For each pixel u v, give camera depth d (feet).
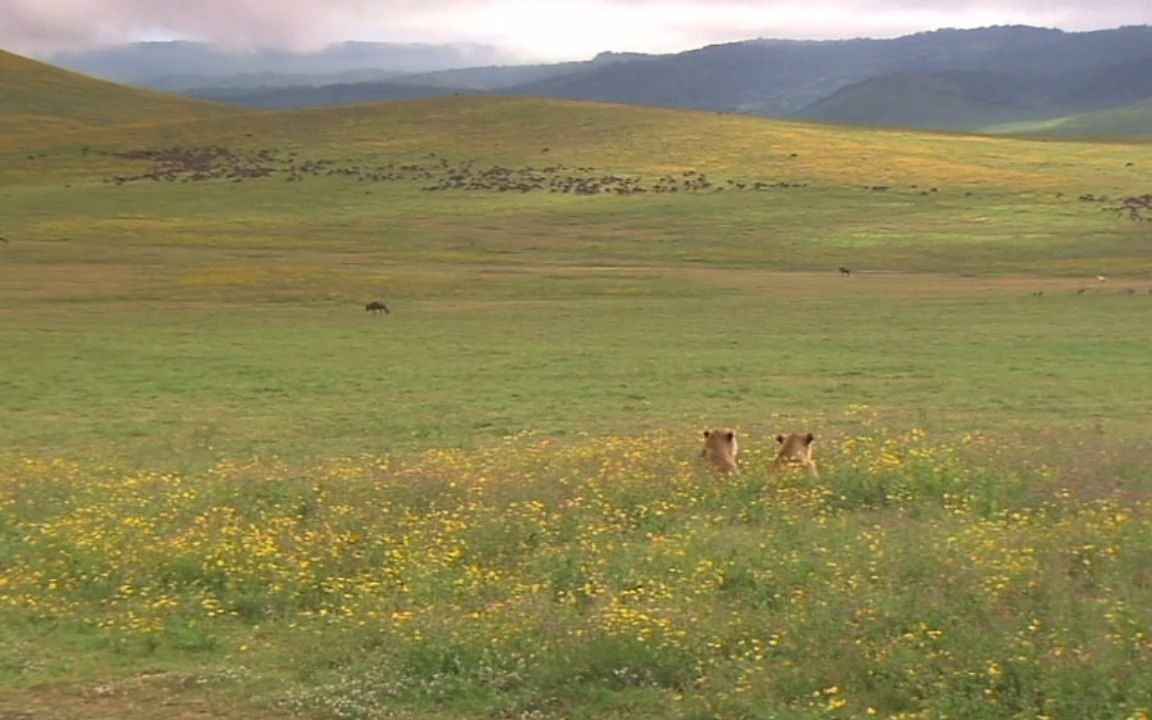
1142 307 185.06
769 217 364.38
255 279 237.45
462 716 29.58
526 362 131.23
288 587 41.24
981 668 30.17
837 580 38.45
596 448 71.67
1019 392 103.24
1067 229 334.44
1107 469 58.90
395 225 358.43
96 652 35.24
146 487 61.77
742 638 33.42
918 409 93.86
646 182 422.00
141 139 514.27
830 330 164.45
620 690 30.76
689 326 172.65
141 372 125.08
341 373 123.54
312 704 30.32
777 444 69.41
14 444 85.81
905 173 437.17
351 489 58.59
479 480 58.90
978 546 41.63
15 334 159.74
